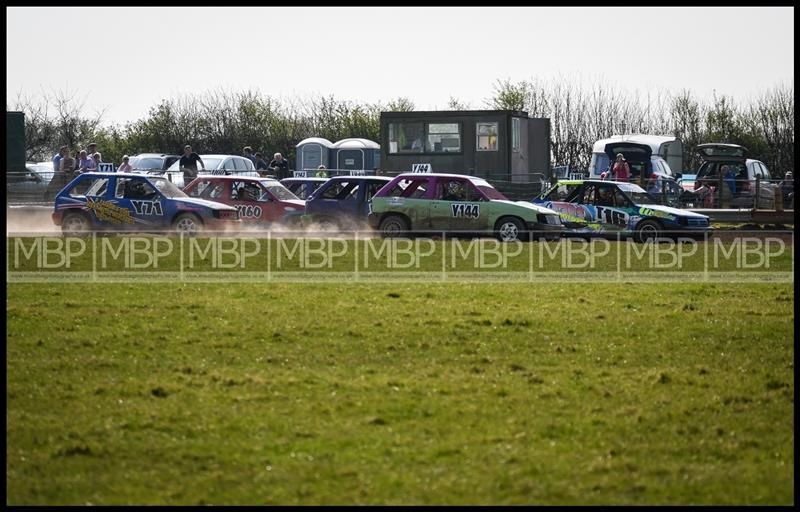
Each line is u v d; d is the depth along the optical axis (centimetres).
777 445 3919
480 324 5972
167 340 5466
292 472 3584
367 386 4622
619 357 5244
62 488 3450
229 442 3875
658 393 4584
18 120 14850
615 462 3694
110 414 4191
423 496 3384
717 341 5634
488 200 10500
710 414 4288
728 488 3475
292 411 4253
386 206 10588
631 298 6931
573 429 4066
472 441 3909
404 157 15412
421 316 6166
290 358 5125
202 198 11381
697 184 14150
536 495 3397
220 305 6431
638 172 17512
